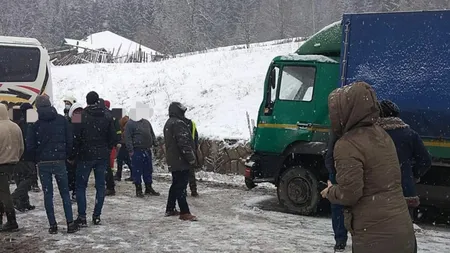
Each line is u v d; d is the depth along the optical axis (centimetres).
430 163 588
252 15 5184
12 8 7381
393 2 3684
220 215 884
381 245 347
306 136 919
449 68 804
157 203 984
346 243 657
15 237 713
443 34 811
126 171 1505
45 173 725
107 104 1202
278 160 952
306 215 908
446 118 801
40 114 721
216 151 1438
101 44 5753
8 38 1412
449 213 947
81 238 709
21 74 1402
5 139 730
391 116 588
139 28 7500
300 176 916
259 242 689
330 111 378
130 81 2438
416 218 923
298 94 936
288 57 948
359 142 357
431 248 680
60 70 2856
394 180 359
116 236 720
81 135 768
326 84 913
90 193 1100
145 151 1066
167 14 6091
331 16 4547
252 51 2577
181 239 703
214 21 5928
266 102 966
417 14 830
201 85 2117
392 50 844
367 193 354
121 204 970
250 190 1193
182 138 802
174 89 2166
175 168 809
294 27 4581
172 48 5166
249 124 1422
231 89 1986
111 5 8612
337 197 357
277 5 4747
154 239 703
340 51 912
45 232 741
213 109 1822
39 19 7962
